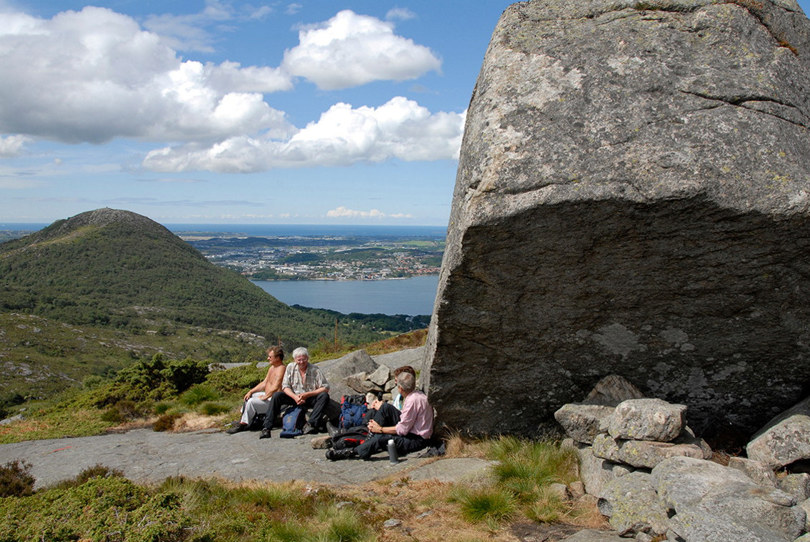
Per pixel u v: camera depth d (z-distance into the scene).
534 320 5.32
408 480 5.57
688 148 4.32
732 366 5.33
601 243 4.55
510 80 5.08
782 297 4.71
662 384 5.60
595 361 5.60
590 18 5.39
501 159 4.57
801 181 4.18
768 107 4.57
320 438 7.43
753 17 5.15
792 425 4.57
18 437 9.98
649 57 4.88
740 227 4.25
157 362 13.26
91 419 11.24
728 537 3.04
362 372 10.77
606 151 4.41
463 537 4.19
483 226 4.48
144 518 3.92
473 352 5.75
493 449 6.05
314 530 4.41
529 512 4.49
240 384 12.54
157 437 9.12
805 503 3.69
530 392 6.04
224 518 4.51
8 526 4.04
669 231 4.37
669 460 4.08
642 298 4.95
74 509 4.20
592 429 5.28
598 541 3.84
